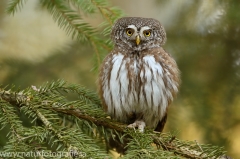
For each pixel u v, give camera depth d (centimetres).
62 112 881
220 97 1262
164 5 1345
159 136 885
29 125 1024
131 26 1073
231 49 1324
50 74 1287
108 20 1038
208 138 1203
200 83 1277
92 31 1070
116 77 1007
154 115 1041
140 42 1065
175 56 1318
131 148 800
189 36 1341
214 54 1320
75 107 887
